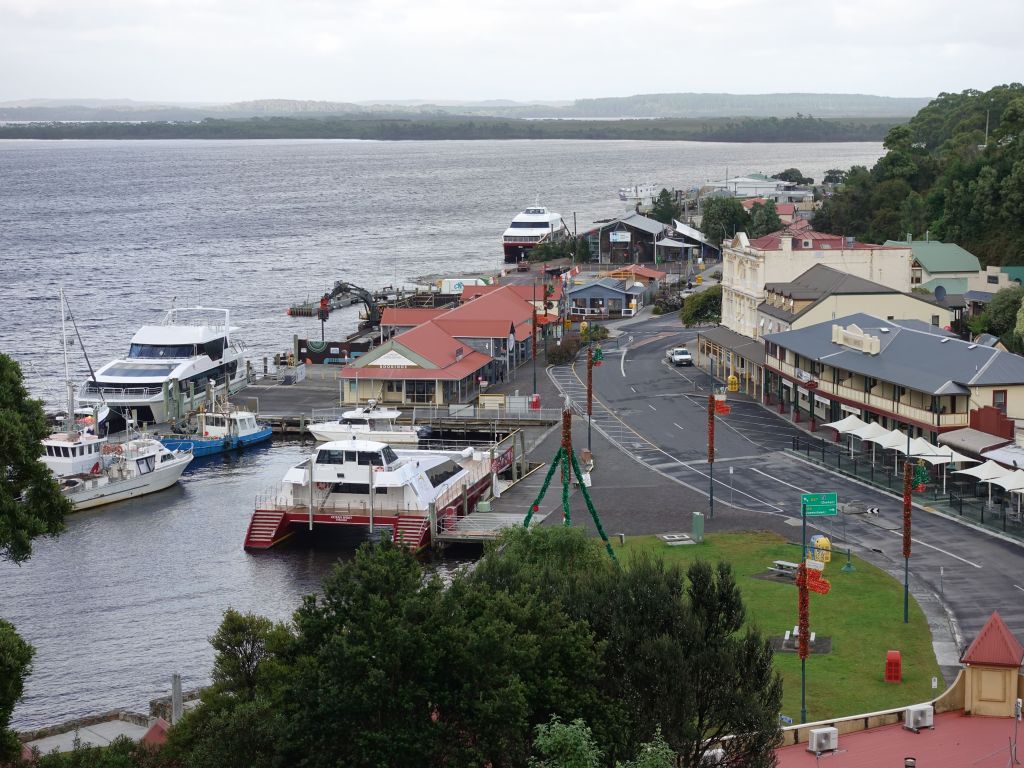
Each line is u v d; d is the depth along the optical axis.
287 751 50.97
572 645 55.12
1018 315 157.50
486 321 173.25
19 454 65.25
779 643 78.50
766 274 173.75
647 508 111.38
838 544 98.81
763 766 53.75
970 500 109.62
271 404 159.75
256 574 101.19
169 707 74.88
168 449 136.75
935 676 73.31
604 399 157.75
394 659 50.00
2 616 92.38
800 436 136.12
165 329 163.75
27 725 75.12
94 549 107.62
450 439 144.88
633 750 53.22
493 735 50.28
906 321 147.00
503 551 81.44
